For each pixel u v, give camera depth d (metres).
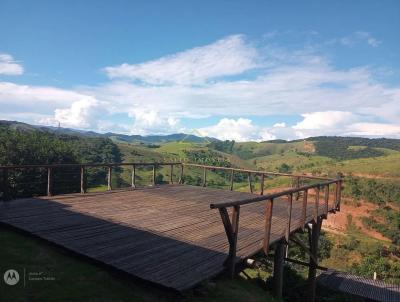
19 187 17.41
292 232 7.52
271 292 7.18
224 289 5.22
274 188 56.19
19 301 3.70
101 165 10.91
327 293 17.50
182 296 4.24
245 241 6.41
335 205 11.47
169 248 5.67
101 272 4.68
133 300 4.05
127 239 5.96
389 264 35.59
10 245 5.34
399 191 56.09
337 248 41.28
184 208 9.08
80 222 6.80
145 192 11.52
